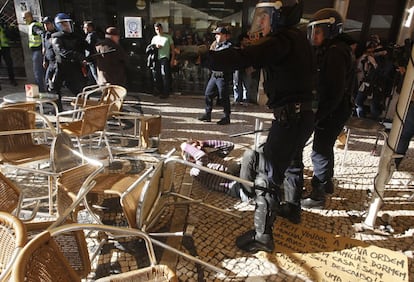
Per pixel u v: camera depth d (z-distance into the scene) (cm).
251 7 636
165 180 220
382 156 245
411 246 241
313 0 598
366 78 532
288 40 186
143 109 590
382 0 584
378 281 205
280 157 208
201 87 709
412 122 318
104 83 480
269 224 221
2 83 749
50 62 508
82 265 154
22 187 298
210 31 673
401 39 575
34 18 675
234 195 295
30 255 104
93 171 211
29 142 286
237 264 215
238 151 409
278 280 203
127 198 185
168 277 144
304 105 201
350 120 352
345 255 227
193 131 482
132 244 226
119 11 676
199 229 251
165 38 640
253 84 661
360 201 302
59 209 189
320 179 279
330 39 243
